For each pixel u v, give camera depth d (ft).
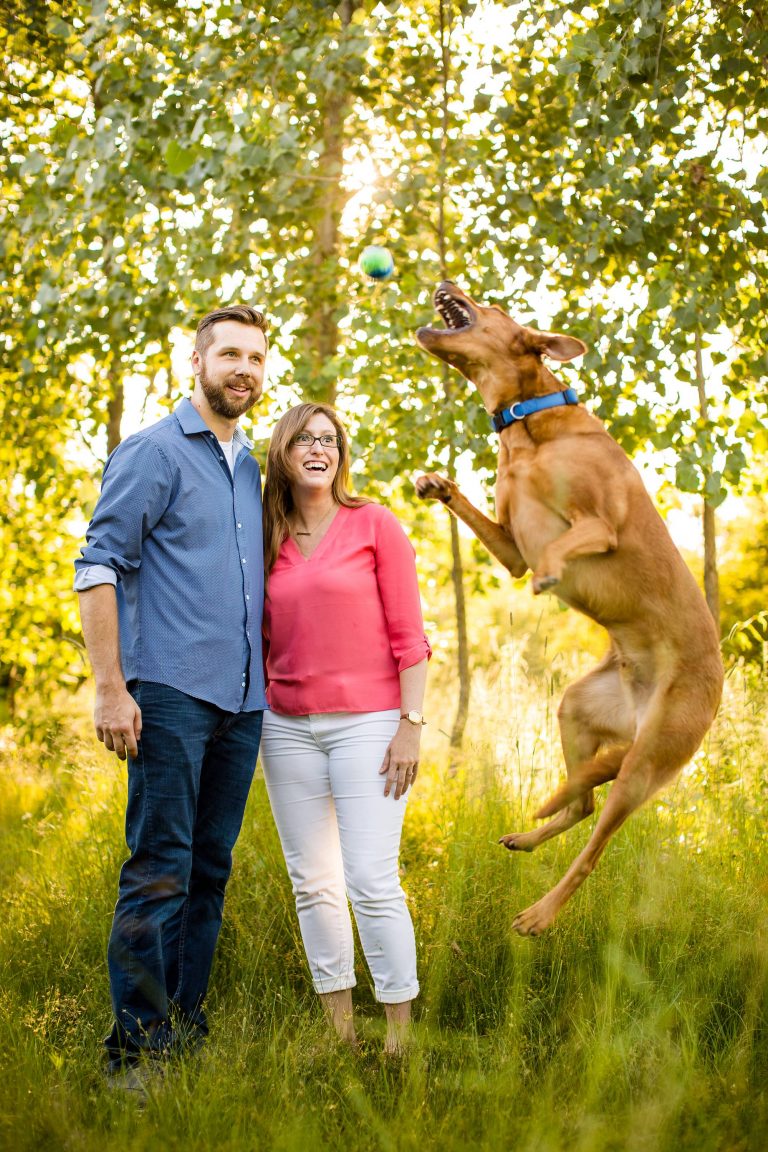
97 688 8.36
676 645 9.84
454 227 16.16
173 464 8.75
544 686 13.08
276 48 14.80
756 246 13.30
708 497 13.32
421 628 9.50
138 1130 7.00
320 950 9.30
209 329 9.15
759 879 10.62
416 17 15.70
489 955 10.07
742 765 12.41
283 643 9.32
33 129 18.40
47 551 21.47
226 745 9.10
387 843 9.12
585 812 10.19
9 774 16.87
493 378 10.57
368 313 15.14
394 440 15.38
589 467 9.80
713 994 9.20
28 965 10.35
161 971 8.44
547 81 14.34
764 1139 6.98
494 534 10.30
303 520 9.73
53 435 20.01
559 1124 6.83
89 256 15.79
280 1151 6.64
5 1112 7.25
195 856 9.29
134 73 15.42
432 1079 8.04
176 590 8.69
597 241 13.29
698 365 14.85
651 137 12.94
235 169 14.01
